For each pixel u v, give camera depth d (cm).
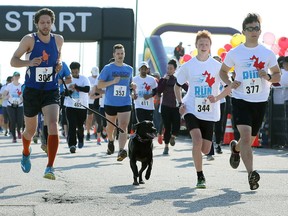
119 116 1166
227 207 627
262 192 735
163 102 1395
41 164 1096
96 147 1625
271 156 1316
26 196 694
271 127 1577
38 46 772
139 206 632
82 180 856
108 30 2114
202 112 805
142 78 1497
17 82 1884
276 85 1551
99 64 2125
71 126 1402
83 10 2108
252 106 786
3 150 1466
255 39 786
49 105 782
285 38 1727
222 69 802
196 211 604
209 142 819
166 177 910
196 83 811
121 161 1179
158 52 3425
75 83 1407
